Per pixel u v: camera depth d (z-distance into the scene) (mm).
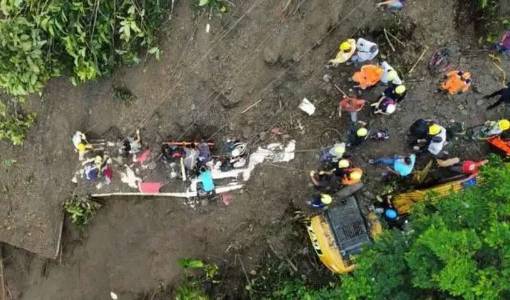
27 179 12117
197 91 11289
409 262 8477
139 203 12156
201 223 12125
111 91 11438
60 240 12461
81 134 11617
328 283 12180
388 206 11547
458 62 11828
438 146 11109
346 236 11406
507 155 11469
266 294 12250
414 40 11656
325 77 11383
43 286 13008
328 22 10961
